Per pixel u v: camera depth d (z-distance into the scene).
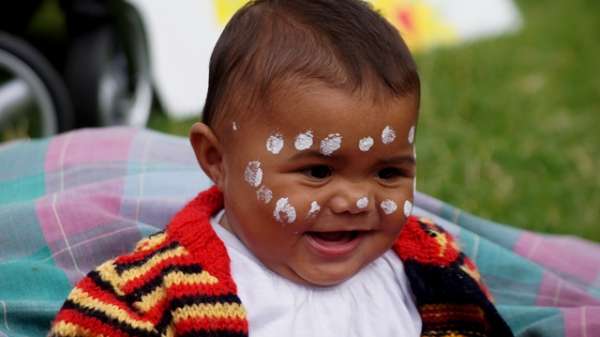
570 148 4.41
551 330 2.39
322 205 1.84
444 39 5.66
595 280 2.79
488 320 2.08
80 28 4.24
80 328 1.85
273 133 1.83
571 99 5.00
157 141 2.89
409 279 2.11
